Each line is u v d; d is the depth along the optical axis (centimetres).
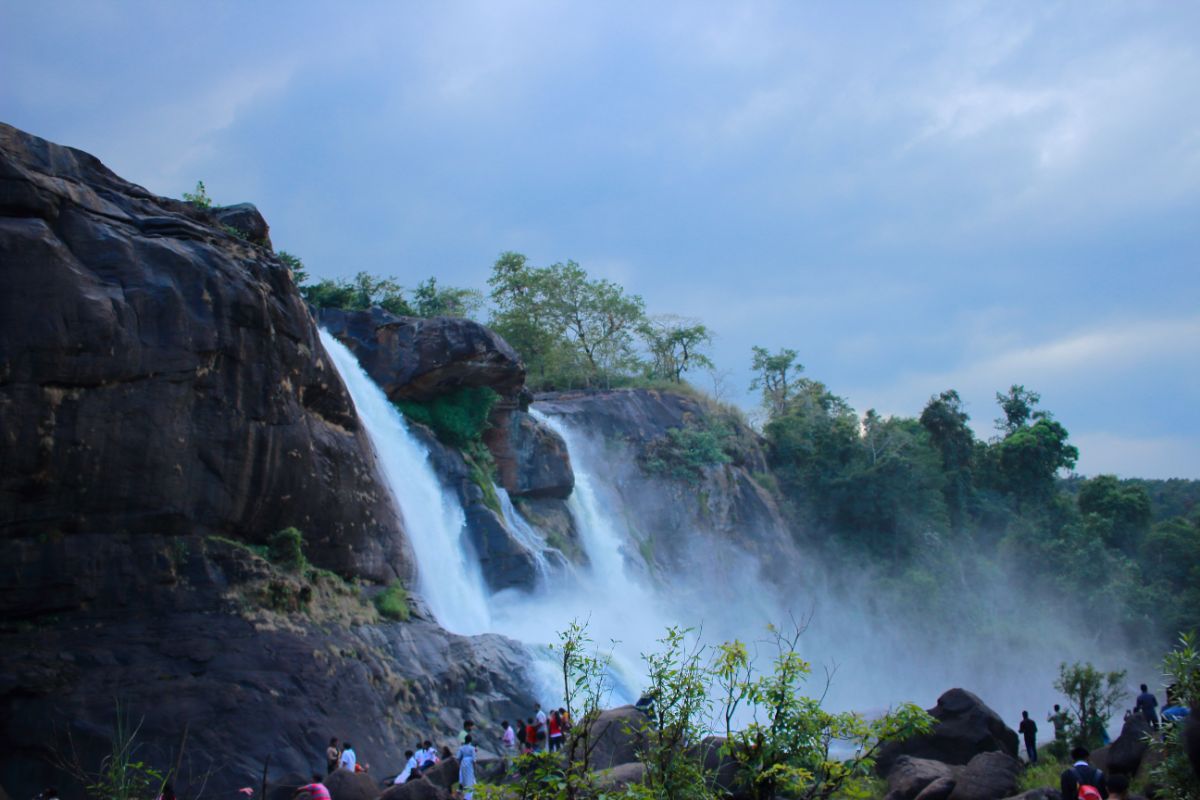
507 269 7762
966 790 2038
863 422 8781
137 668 2339
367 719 2598
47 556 2367
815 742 1323
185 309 2706
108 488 2497
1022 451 9125
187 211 3066
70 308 2431
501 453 4856
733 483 6800
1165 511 12838
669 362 8538
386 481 3653
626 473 6250
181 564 2597
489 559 4200
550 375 7231
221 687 2388
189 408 2698
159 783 2117
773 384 9838
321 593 2938
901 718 1323
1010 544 8012
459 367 4478
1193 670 1462
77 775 1816
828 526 7400
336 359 4003
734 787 1489
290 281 3164
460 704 2956
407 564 3494
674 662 1354
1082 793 1556
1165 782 1446
